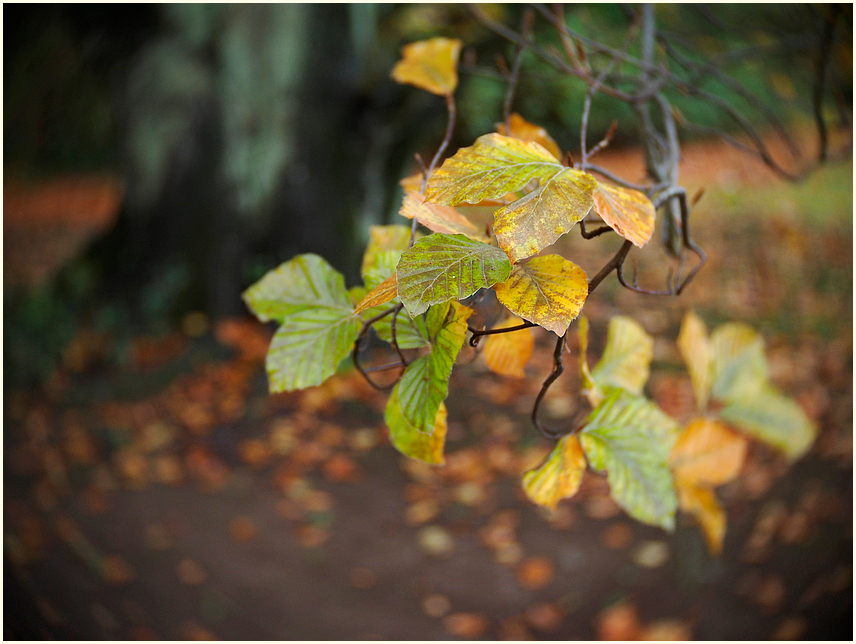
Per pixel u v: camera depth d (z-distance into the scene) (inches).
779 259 205.8
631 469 32.2
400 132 163.0
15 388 150.4
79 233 286.4
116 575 100.7
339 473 126.8
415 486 123.6
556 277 28.2
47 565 100.7
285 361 31.2
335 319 31.4
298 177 160.9
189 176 164.9
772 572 94.4
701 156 313.4
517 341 32.8
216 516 115.6
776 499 112.0
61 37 182.2
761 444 127.6
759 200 254.4
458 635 91.8
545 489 31.7
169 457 131.2
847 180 263.1
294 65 154.9
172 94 158.4
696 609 89.8
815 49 62.9
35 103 231.9
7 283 203.8
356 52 155.1
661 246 39.8
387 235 33.5
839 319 176.7
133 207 172.2
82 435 136.8
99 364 157.9
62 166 341.7
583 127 30.9
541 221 27.8
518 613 95.3
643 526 110.4
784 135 55.0
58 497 119.3
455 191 28.3
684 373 152.1
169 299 166.7
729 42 119.5
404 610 96.8
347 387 149.0
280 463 130.1
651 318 167.8
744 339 37.0
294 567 104.9
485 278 27.9
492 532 111.7
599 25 162.7
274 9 152.7
